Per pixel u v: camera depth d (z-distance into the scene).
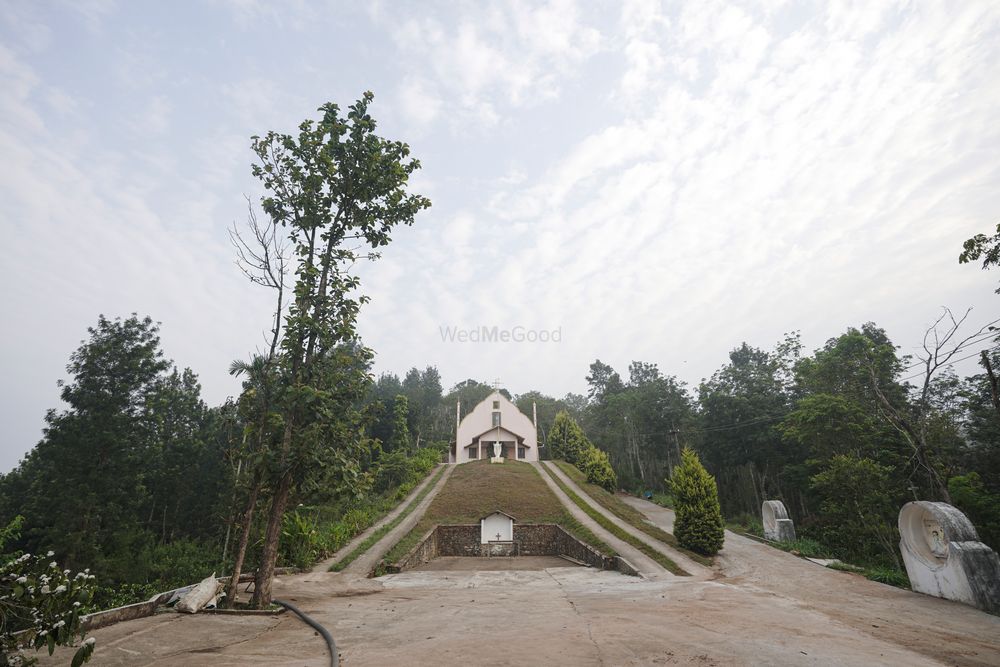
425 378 119.62
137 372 30.62
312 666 7.16
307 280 13.73
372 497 37.22
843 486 24.11
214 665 7.25
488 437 55.50
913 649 8.61
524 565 23.56
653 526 27.83
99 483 27.98
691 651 7.64
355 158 14.60
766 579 17.33
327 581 16.64
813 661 7.35
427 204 15.32
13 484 37.12
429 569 21.91
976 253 13.01
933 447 23.89
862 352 30.06
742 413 42.12
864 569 18.38
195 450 37.62
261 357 13.99
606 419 65.44
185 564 28.09
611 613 10.71
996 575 12.78
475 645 8.00
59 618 6.01
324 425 13.02
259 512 18.08
